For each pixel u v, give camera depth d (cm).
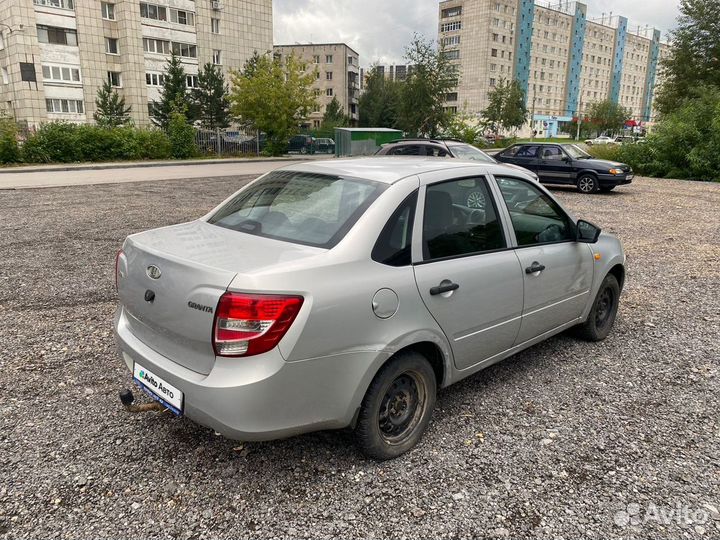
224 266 244
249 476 278
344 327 253
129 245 296
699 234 1012
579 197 1584
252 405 234
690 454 308
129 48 5269
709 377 411
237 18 6203
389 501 261
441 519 250
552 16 10381
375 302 265
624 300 608
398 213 292
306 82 4209
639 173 2383
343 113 8238
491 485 276
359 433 279
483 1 9194
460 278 309
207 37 5938
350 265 262
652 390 387
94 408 343
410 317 282
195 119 5278
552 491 272
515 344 372
